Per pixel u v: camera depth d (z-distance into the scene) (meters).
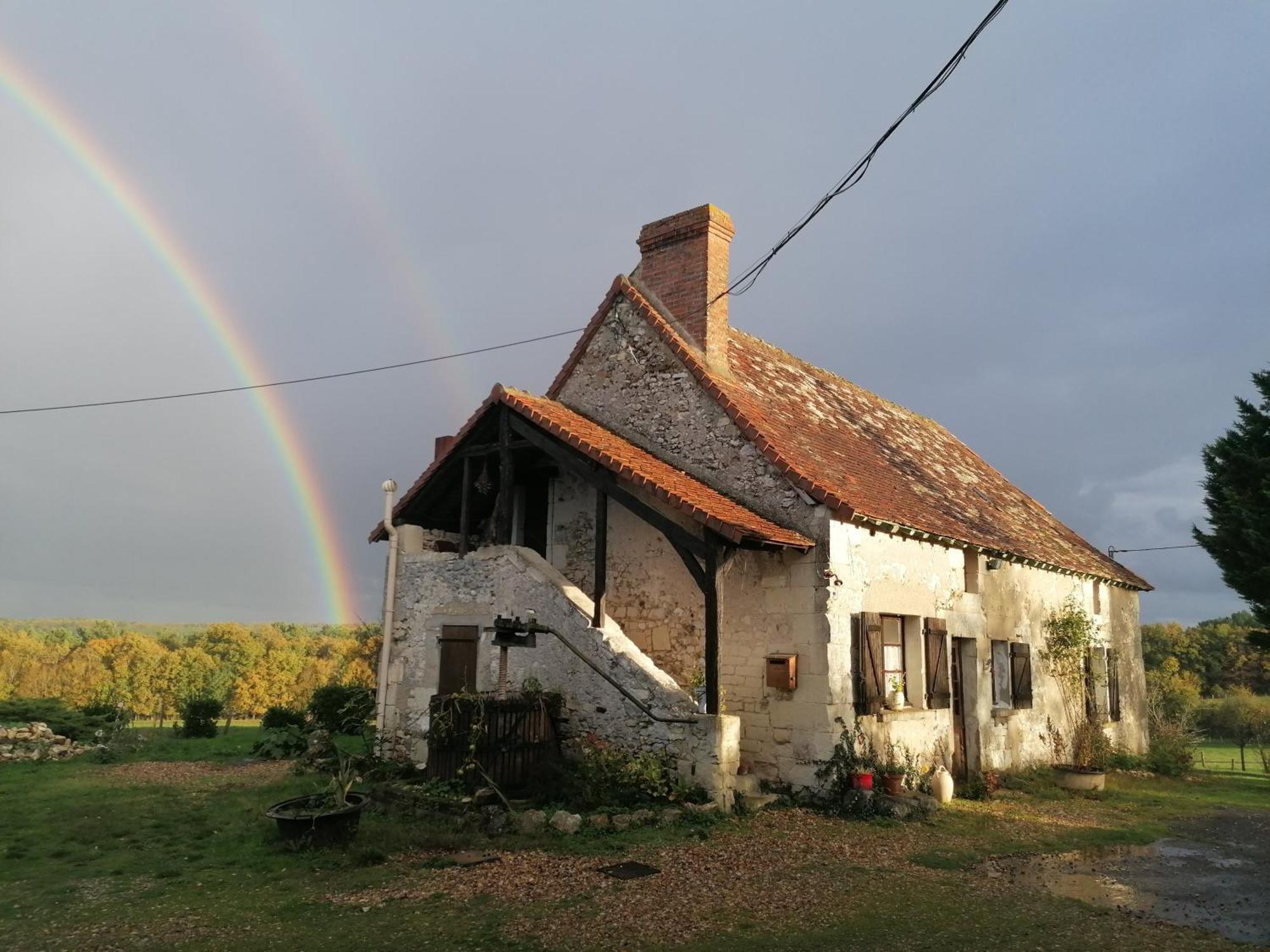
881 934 5.71
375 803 9.72
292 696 58.97
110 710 20.89
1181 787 14.81
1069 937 5.84
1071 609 16.66
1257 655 45.59
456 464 13.14
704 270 13.23
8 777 13.03
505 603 11.69
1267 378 17.28
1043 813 11.09
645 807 9.20
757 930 5.72
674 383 12.59
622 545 12.58
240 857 7.77
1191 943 5.80
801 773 10.23
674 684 10.16
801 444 12.37
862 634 10.79
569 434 11.02
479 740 9.62
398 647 13.16
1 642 70.81
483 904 6.25
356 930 5.71
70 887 6.86
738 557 11.26
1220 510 17.72
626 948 5.36
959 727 13.25
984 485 18.64
